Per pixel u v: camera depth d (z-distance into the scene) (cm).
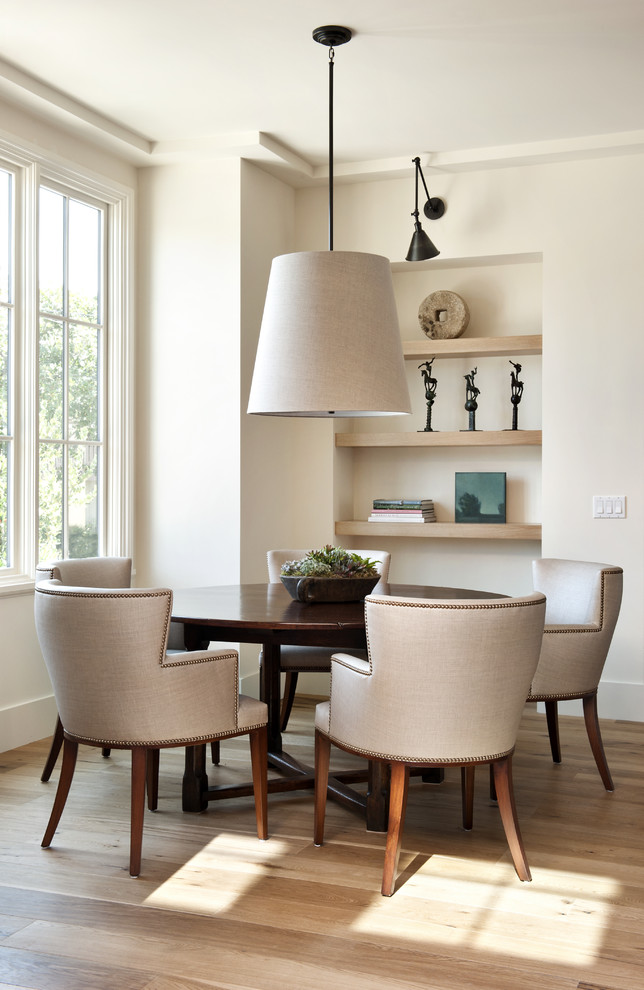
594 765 409
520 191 508
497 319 545
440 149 500
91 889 279
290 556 449
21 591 428
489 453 554
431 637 266
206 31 363
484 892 280
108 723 290
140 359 517
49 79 410
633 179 488
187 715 291
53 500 462
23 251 435
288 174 526
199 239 504
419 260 498
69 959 237
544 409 505
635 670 491
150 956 239
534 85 414
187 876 289
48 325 458
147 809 350
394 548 574
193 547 507
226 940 248
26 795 363
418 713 272
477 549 557
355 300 337
